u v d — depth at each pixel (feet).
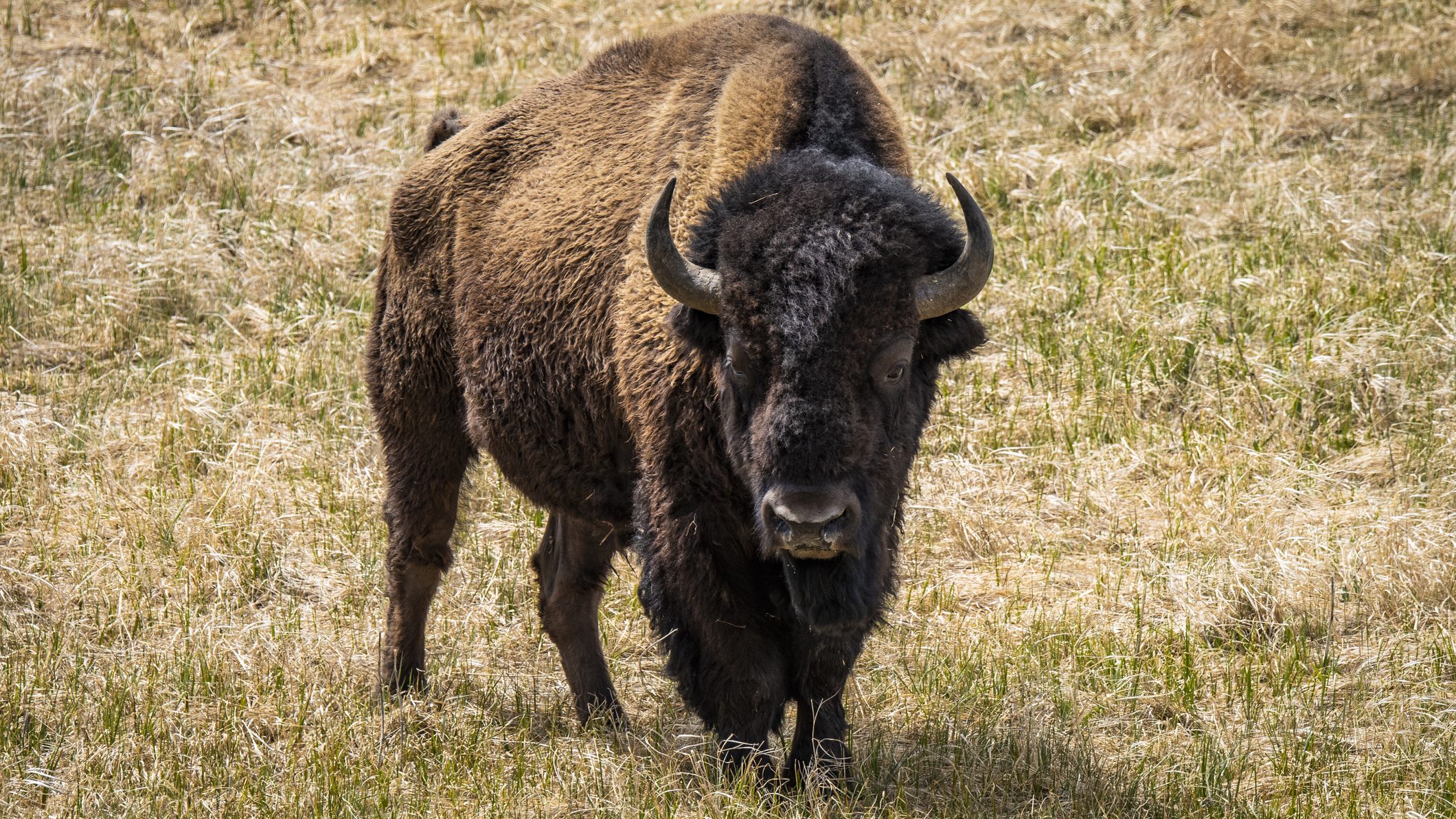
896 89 141.08
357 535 82.99
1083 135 133.18
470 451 71.87
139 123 137.08
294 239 118.83
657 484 55.77
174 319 108.88
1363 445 87.66
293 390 99.04
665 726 65.21
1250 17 149.28
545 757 60.80
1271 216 114.83
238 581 77.92
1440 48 142.61
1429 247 108.37
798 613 51.62
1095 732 62.64
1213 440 88.89
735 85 58.03
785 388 48.06
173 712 64.03
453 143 72.59
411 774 59.98
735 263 49.39
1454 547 74.79
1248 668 65.87
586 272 60.75
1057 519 83.20
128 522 82.69
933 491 85.87
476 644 73.56
